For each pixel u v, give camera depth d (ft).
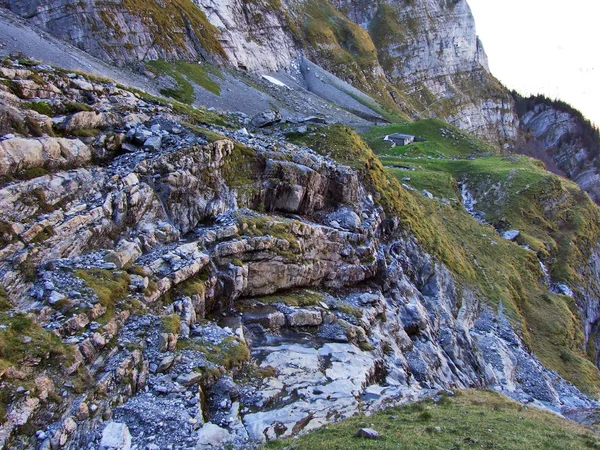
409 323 133.49
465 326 163.22
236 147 119.24
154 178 96.99
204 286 89.81
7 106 82.53
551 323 208.23
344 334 100.48
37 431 53.57
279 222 113.09
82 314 66.95
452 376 131.54
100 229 82.43
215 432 62.59
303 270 112.68
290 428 67.41
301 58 559.79
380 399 83.35
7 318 61.87
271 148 131.95
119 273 77.77
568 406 149.18
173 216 97.40
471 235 238.68
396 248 157.38
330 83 536.83
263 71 483.51
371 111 506.07
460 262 190.70
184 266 86.89
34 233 73.67
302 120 194.08
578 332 219.61
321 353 92.38
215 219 105.81
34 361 58.44
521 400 140.77
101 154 95.91
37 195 77.56
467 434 67.51
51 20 304.91
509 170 341.00
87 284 71.97
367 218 146.10
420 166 332.80
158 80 326.03
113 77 283.18
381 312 122.01
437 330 147.02
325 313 104.63
